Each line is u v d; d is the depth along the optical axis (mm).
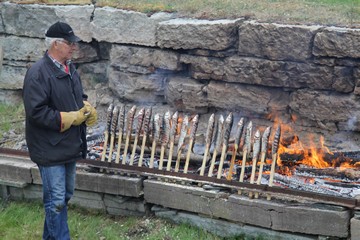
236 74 6066
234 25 6023
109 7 6977
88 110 4410
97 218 5273
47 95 4242
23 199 5684
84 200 5402
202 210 4891
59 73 4309
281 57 5797
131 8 6816
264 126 6125
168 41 6391
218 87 6238
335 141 5730
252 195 4707
